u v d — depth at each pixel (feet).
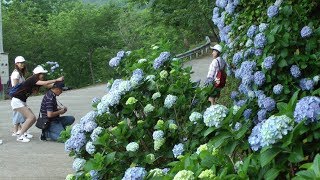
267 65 17.56
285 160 8.61
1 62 61.00
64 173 23.06
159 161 15.06
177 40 104.42
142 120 16.20
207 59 94.17
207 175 9.03
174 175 9.77
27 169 23.89
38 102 51.60
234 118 10.53
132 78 16.94
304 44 18.57
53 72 63.82
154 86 17.39
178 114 16.81
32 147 29.07
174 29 83.41
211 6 57.31
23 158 26.18
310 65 18.21
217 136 10.39
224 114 10.39
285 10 19.20
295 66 17.87
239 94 20.38
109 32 127.85
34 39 118.01
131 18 132.46
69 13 129.59
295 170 8.77
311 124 8.62
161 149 14.88
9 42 113.70
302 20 19.54
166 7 71.92
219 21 28.91
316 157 7.47
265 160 8.33
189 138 14.49
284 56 17.79
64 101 50.96
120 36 131.03
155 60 19.65
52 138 30.76
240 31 25.04
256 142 8.71
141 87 17.13
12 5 135.54
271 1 23.25
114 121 16.37
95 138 14.84
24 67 31.81
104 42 125.80
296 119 8.63
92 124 15.46
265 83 17.98
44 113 30.96
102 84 76.64
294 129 8.29
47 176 22.59
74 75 131.03
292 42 18.33
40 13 157.38
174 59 19.90
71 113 41.60
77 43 123.44
